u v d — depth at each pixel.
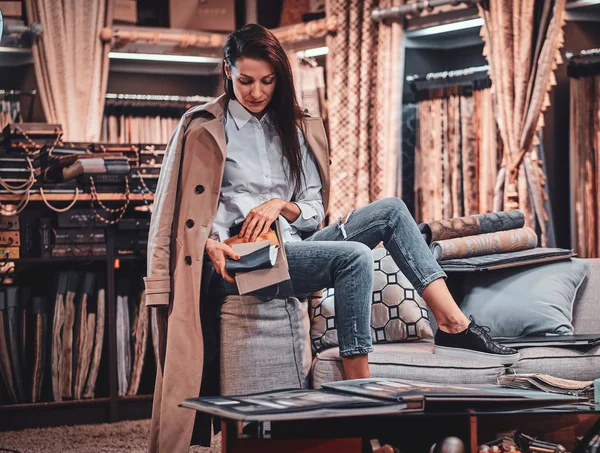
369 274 2.27
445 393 1.80
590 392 2.06
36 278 4.05
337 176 5.01
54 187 3.69
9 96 4.92
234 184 2.42
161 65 5.56
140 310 3.89
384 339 2.75
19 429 3.60
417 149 5.17
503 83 4.38
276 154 2.46
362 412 1.68
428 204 5.06
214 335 2.42
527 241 2.95
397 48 4.86
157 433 2.39
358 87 5.00
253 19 5.51
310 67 5.18
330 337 2.69
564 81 4.87
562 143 4.88
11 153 3.72
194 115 2.41
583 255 4.62
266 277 2.24
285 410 1.65
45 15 4.79
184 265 2.32
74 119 4.85
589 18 4.86
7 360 3.69
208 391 2.44
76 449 3.10
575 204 4.66
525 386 2.12
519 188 4.36
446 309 2.38
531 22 4.30
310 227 2.49
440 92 5.02
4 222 3.65
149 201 3.82
